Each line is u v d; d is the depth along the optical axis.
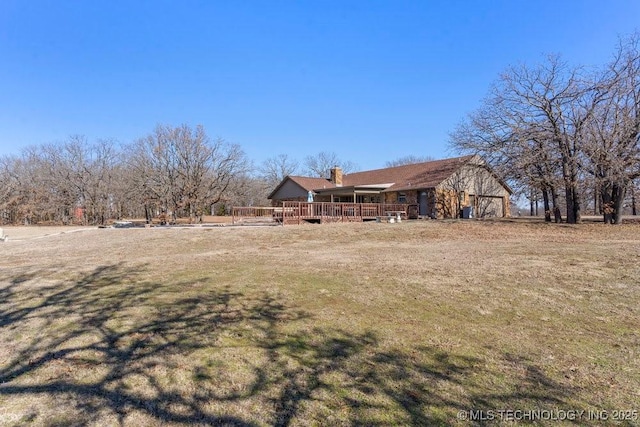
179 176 37.78
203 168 38.16
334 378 2.98
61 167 39.97
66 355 3.51
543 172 18.95
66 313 4.80
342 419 2.44
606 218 18.25
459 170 27.20
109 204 41.62
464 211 26.42
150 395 2.77
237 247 11.28
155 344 3.72
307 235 13.85
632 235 13.04
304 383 2.91
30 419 2.48
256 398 2.71
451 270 6.93
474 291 5.41
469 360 3.25
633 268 6.74
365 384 2.88
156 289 5.91
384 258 8.56
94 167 40.69
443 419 2.41
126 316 4.60
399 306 4.79
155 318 4.50
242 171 41.28
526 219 21.64
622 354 3.31
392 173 32.72
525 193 20.98
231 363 3.27
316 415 2.48
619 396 2.64
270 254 9.52
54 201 39.88
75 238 14.53
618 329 3.91
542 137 18.09
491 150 20.47
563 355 3.31
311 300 5.10
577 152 17.41
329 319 4.34
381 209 24.86
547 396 2.66
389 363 3.21
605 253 8.54
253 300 5.15
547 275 6.37
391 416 2.46
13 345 3.79
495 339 3.69
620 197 17.47
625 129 16.00
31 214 39.28
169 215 35.84
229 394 2.77
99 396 2.77
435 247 10.56
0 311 4.96
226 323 4.27
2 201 39.56
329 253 9.59
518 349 3.45
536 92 18.27
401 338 3.75
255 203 52.41
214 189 39.25
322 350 3.51
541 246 10.20
